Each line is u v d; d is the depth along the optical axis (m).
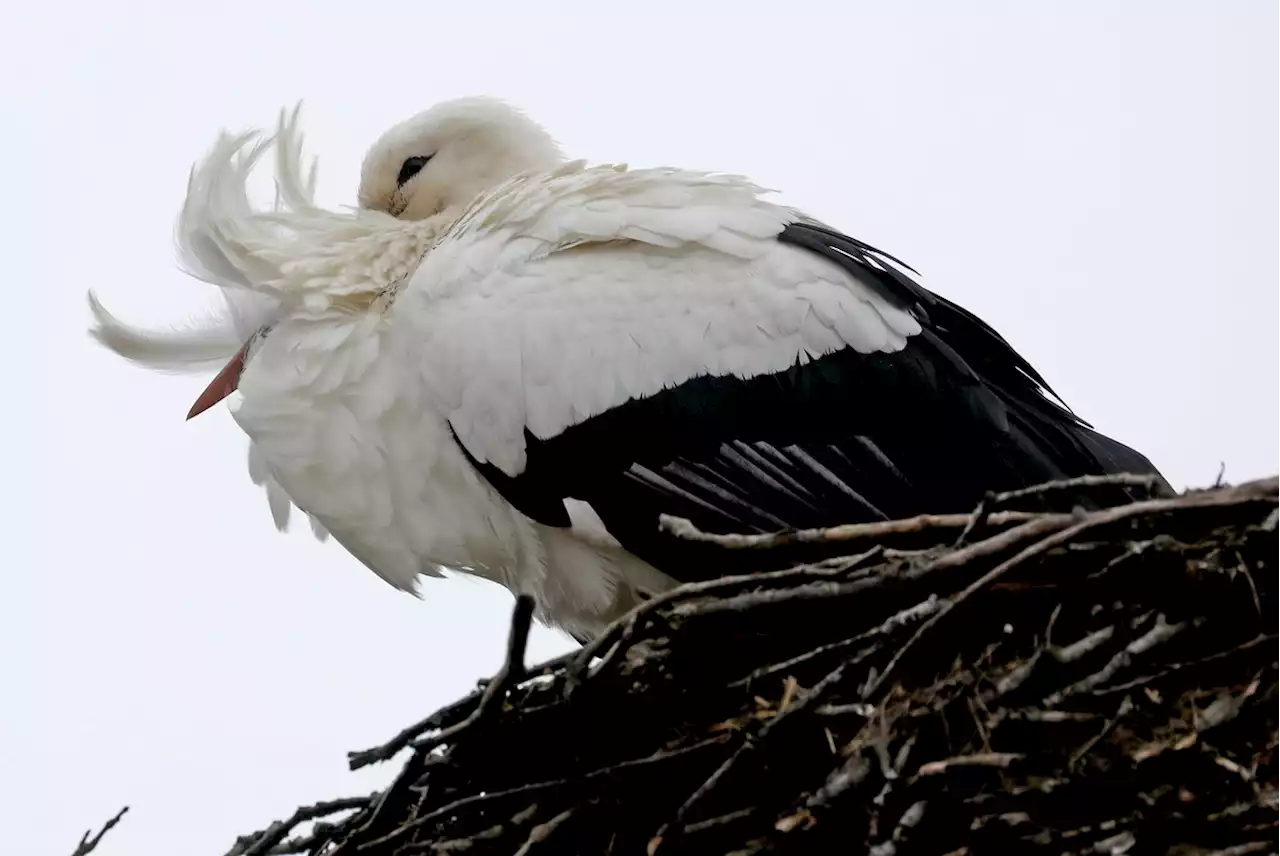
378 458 9.93
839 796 7.44
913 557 7.73
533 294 9.57
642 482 9.36
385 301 10.20
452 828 8.61
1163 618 7.61
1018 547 7.56
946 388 9.48
